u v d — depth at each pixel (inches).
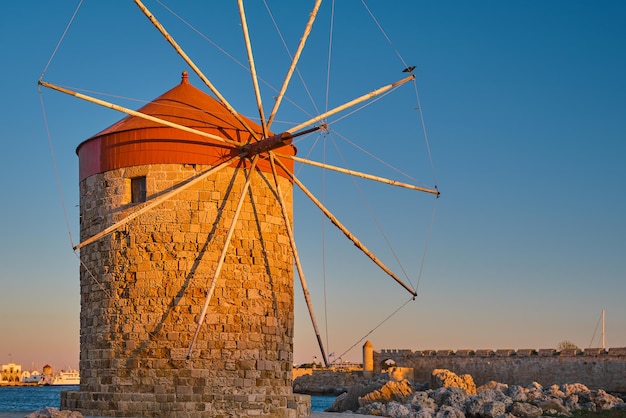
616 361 3735.2
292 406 1317.7
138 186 1282.0
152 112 1299.2
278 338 1301.7
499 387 2484.0
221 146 1277.1
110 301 1259.8
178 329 1226.0
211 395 1219.9
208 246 1248.2
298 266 1207.6
